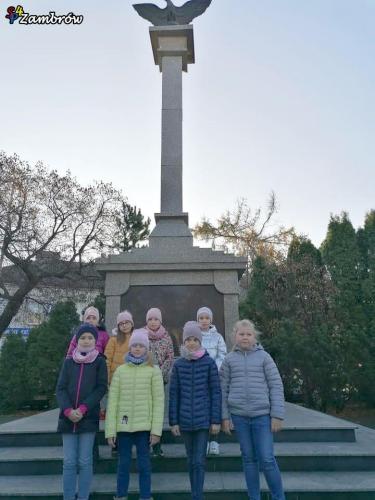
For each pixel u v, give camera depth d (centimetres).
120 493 391
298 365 1218
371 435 630
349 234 1612
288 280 1466
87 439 401
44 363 1514
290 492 436
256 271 1523
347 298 1406
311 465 504
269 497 439
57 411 821
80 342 429
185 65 1014
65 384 416
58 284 1947
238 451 526
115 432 403
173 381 418
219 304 748
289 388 1289
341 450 525
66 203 1878
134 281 760
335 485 449
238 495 436
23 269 1814
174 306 748
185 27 963
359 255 1577
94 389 413
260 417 389
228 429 404
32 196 1838
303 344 1195
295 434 580
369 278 1466
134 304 749
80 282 1991
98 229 1967
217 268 756
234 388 402
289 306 1430
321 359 1190
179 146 901
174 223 824
